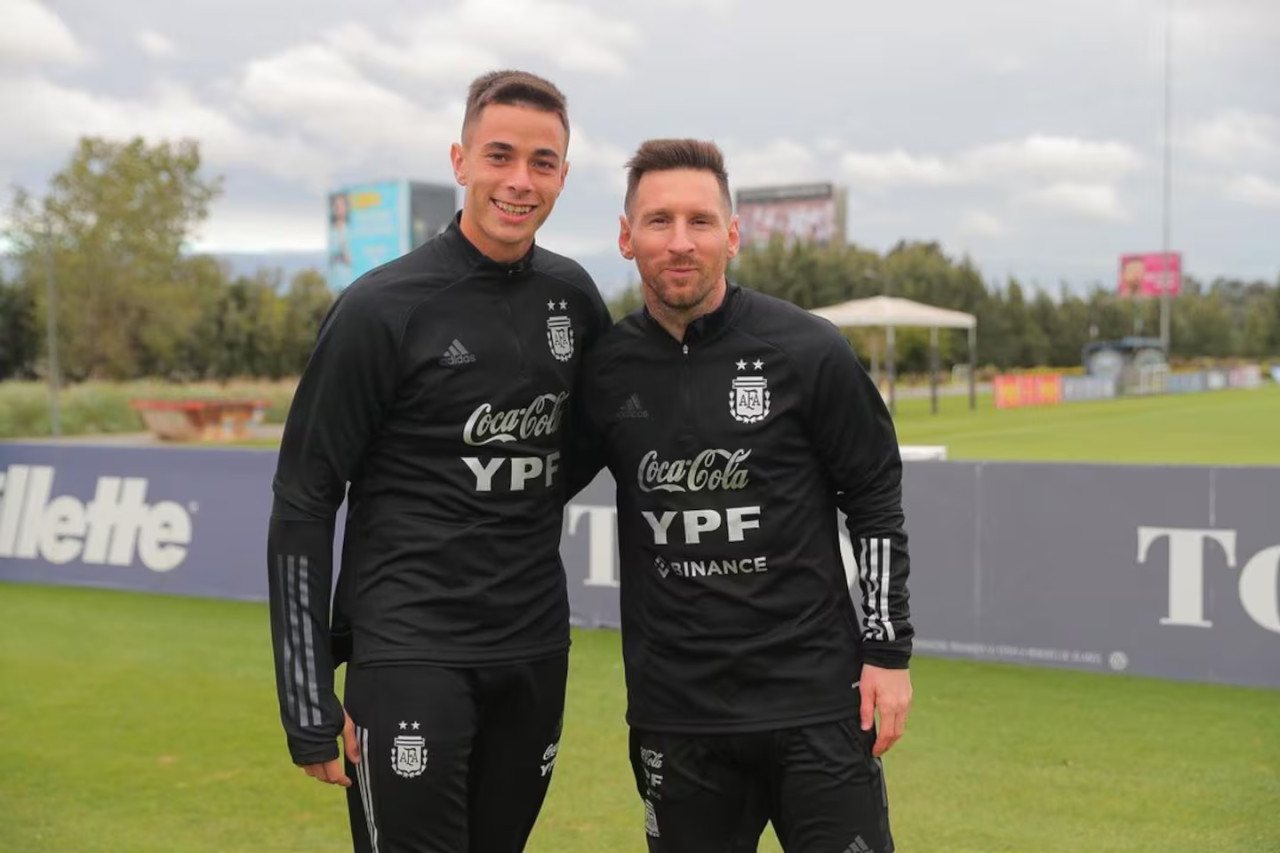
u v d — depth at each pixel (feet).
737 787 7.50
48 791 13.17
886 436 7.52
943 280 163.43
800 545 7.33
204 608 23.30
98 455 25.48
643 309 7.55
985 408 106.22
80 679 18.11
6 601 24.03
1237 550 16.71
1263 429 73.51
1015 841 11.46
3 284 128.36
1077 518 17.76
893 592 7.38
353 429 7.15
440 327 7.20
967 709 15.90
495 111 7.15
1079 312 187.52
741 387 7.25
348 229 215.72
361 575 7.39
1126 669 17.48
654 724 7.49
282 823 12.23
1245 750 14.05
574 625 21.25
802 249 149.48
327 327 7.13
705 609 7.27
